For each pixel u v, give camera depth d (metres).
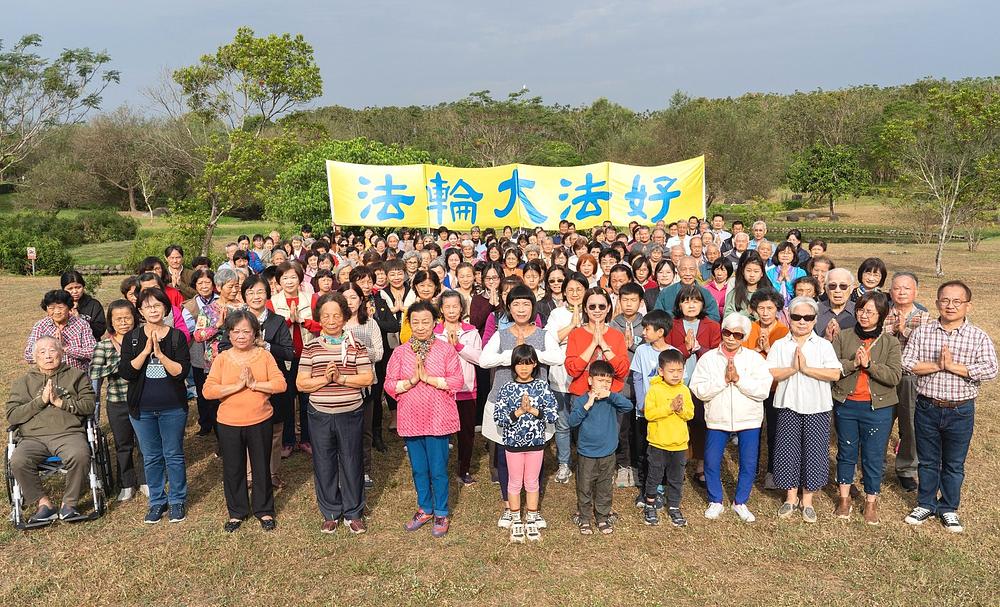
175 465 5.46
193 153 33.41
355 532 5.27
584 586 4.50
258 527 5.36
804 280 6.30
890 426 5.23
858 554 4.85
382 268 7.27
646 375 5.67
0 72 36.78
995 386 8.70
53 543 5.14
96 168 54.41
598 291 5.36
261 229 42.53
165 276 7.73
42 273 24.39
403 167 11.87
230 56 23.86
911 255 25.20
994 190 18.78
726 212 49.09
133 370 5.25
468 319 6.64
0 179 50.69
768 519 5.43
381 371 6.81
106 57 38.09
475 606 4.30
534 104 79.12
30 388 5.53
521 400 5.06
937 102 18.67
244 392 5.19
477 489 6.12
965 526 5.21
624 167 12.05
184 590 4.52
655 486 5.33
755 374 5.29
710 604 4.28
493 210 12.12
